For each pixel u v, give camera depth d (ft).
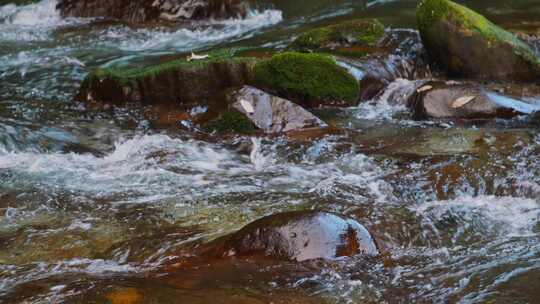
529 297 22.33
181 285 22.56
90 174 35.24
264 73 44.86
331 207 29.96
